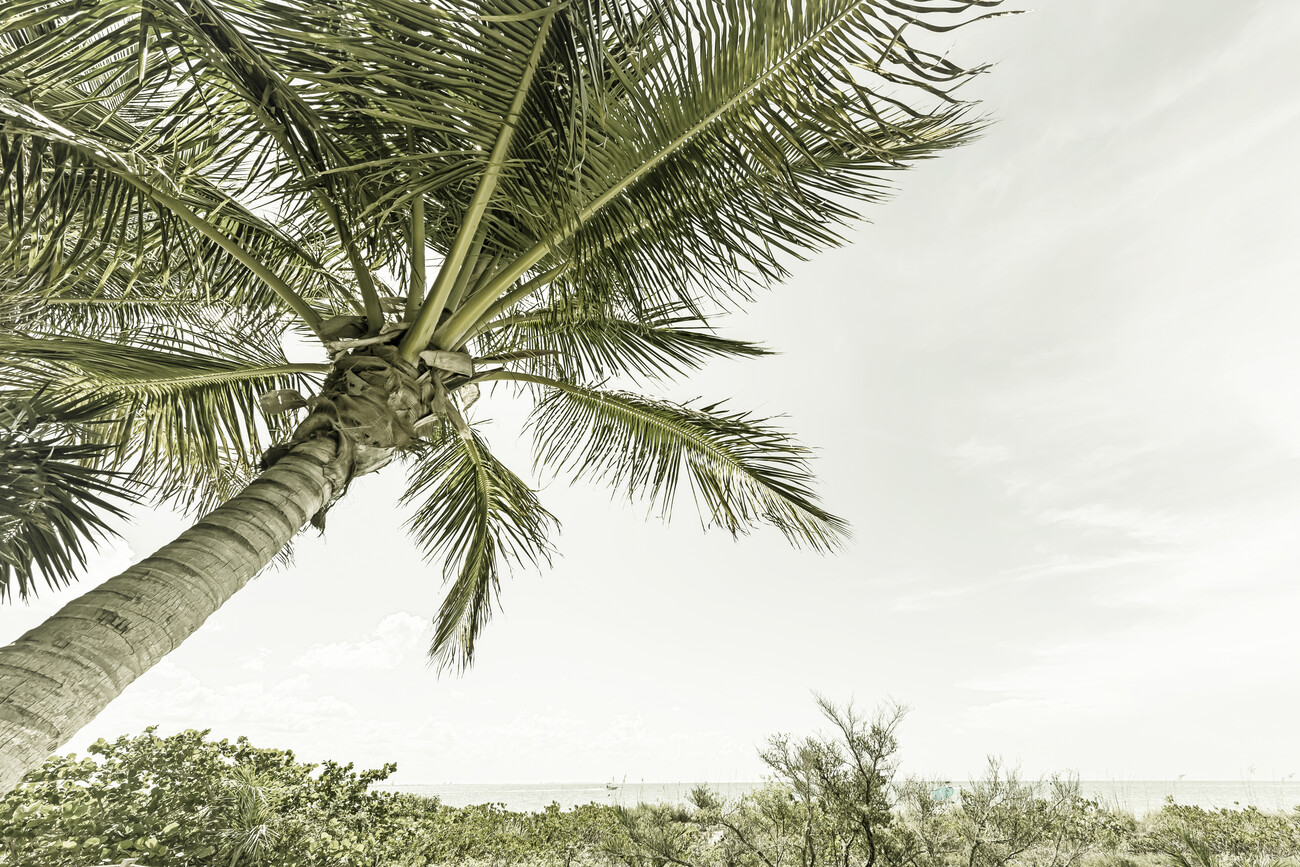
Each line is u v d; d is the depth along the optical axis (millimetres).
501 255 3965
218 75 2881
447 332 3494
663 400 5133
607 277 3428
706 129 2959
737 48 2732
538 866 10719
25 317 3537
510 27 2449
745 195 3170
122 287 4582
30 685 1795
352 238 3219
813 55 2646
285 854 6566
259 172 3400
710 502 5520
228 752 7887
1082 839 8906
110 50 2520
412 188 2910
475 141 2816
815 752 7305
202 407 4141
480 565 5973
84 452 3008
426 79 2582
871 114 2691
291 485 2773
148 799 6523
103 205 3002
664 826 7637
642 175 3113
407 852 9250
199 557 2330
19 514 2812
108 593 2117
